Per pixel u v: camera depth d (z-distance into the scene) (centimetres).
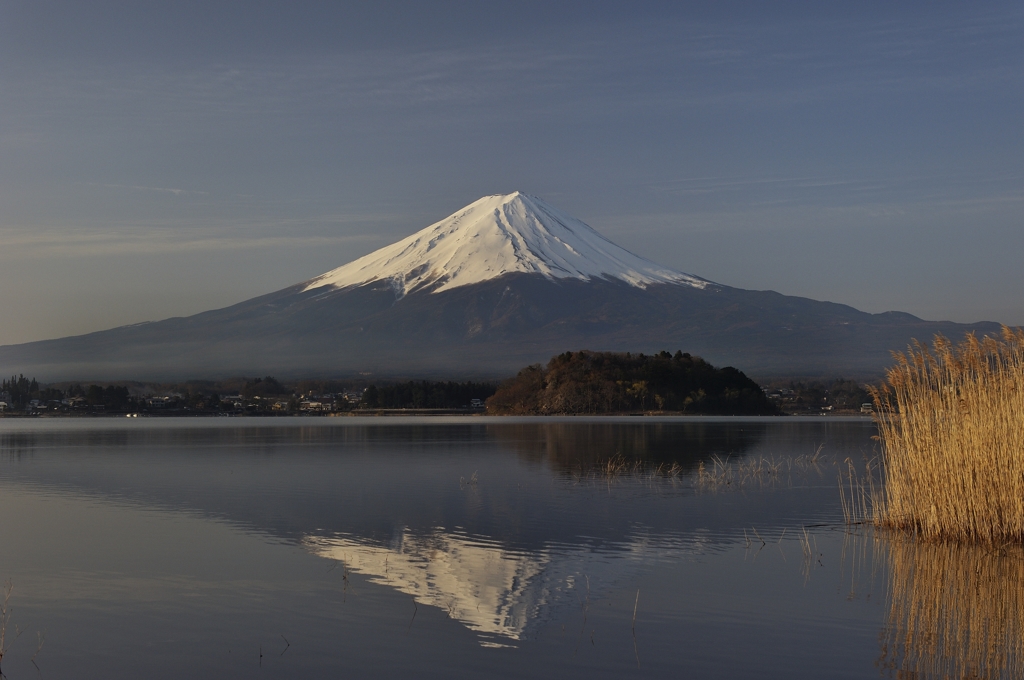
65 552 2341
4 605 1864
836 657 1578
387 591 1975
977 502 2412
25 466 4684
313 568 2172
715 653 1599
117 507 3120
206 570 2153
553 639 1673
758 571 2142
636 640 1666
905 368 2584
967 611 1825
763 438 7044
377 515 2934
